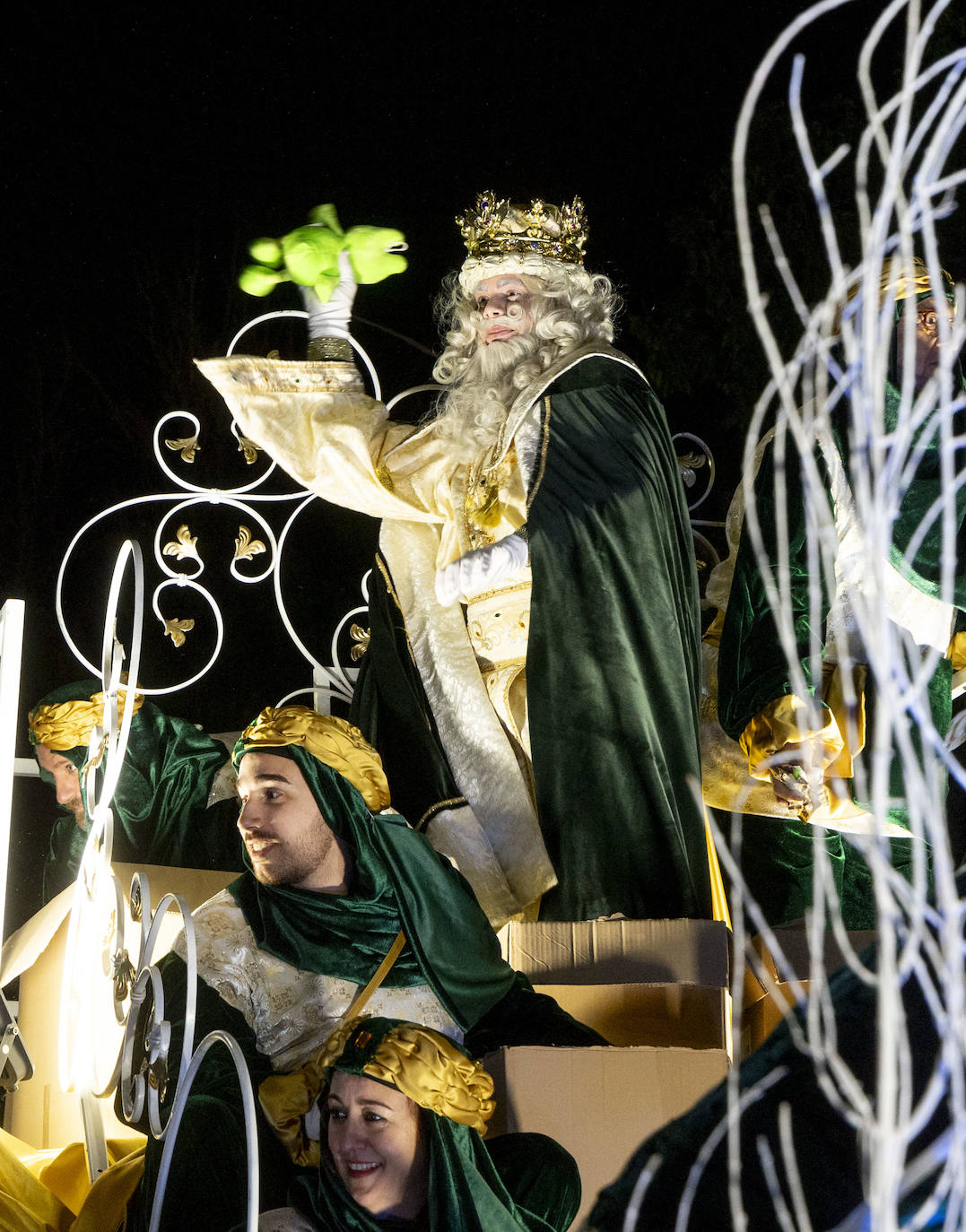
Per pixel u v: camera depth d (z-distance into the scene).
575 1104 7.75
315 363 11.13
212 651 22.64
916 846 2.79
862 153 2.84
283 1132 6.91
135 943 9.97
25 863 17.22
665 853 9.82
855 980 3.95
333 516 23.17
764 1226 3.87
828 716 8.39
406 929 8.16
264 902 8.15
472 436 10.81
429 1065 6.36
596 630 10.15
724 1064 7.86
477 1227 6.25
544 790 9.98
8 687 8.62
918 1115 2.74
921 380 8.24
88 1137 8.34
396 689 10.83
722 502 19.47
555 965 9.11
